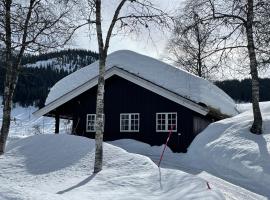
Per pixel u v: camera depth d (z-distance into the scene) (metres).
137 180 10.05
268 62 17.42
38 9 16.12
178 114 22.20
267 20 16.70
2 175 11.68
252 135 16.28
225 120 20.31
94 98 24.47
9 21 15.57
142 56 24.52
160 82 23.00
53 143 14.28
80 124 24.44
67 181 10.66
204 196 8.59
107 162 12.30
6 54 15.95
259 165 13.27
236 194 10.88
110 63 24.58
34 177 11.38
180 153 20.66
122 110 23.61
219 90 28.62
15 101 106.44
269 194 11.34
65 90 25.58
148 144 22.28
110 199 8.43
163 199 8.61
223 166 14.74
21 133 51.50
